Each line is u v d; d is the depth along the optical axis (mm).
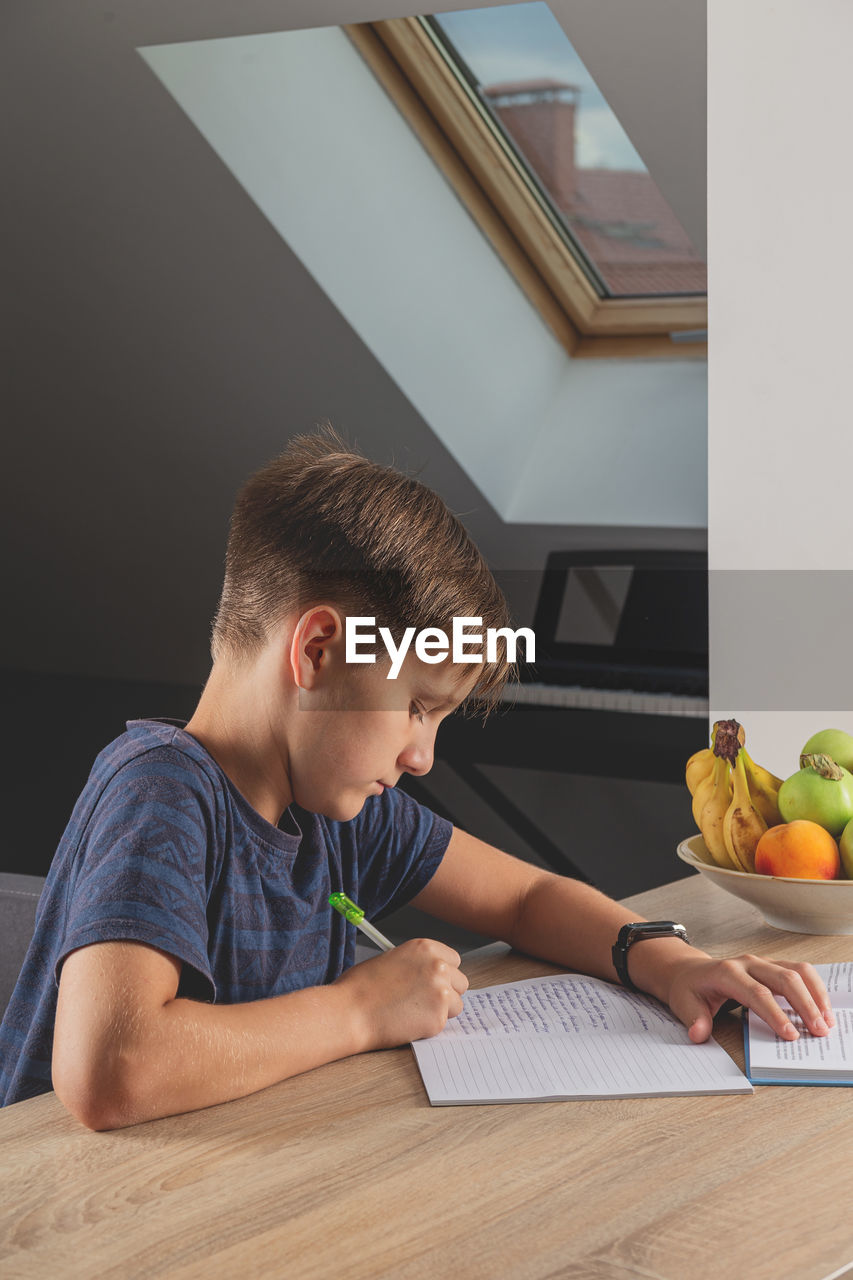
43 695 5535
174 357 4547
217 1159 667
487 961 1024
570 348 4441
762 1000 835
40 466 5234
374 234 3889
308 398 4535
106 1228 597
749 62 1396
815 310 1388
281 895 941
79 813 892
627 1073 776
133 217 3984
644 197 3771
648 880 2531
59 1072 717
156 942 744
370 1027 819
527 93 3572
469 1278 546
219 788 886
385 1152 675
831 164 1362
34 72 3500
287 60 3398
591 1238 581
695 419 4355
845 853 1051
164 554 5488
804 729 1434
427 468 4594
